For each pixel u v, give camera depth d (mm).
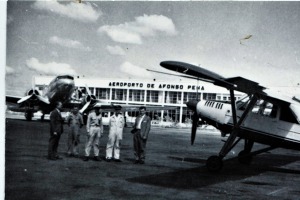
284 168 10469
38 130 19500
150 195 5945
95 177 7281
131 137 20000
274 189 7086
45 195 5707
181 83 53219
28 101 26453
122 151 12602
